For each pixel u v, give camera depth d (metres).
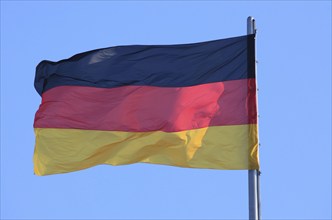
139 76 32.47
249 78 30.92
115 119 31.98
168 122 31.23
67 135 32.38
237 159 29.86
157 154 31.17
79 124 32.38
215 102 30.91
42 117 32.69
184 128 30.95
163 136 31.23
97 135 32.09
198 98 31.27
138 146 31.48
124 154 31.58
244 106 30.55
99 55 33.22
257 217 27.62
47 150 32.38
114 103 32.38
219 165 29.92
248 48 31.33
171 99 31.70
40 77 33.28
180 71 32.06
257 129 30.11
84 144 32.19
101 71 32.94
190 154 30.55
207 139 30.41
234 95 30.84
